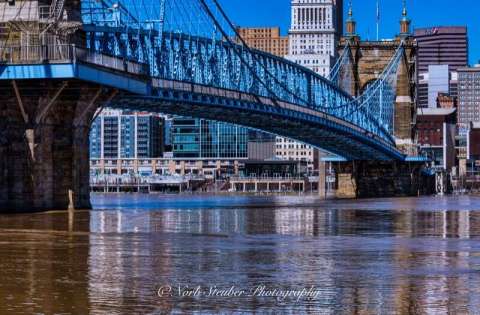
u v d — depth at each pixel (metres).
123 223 76.31
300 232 69.19
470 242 60.16
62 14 93.62
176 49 136.12
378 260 47.41
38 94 90.06
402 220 90.19
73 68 86.75
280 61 182.00
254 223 81.19
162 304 33.09
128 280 38.56
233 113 162.00
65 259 46.00
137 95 107.50
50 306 32.50
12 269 41.78
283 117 173.62
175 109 148.62
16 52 89.62
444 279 39.84
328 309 32.53
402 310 32.38
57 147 94.06
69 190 94.62
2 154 91.00
